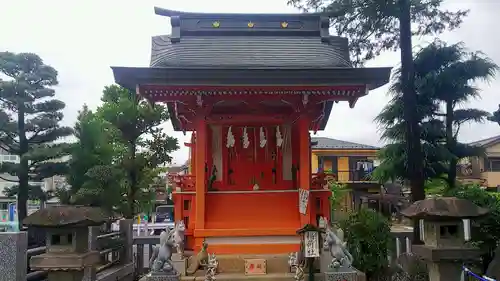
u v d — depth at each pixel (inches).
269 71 442.0
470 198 526.0
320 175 542.3
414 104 610.5
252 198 521.3
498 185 1417.3
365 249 491.5
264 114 548.1
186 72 438.3
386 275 489.1
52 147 789.9
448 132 721.6
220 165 568.7
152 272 402.9
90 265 333.7
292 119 550.0
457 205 352.2
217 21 537.0
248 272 436.5
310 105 501.0
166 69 435.2
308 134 505.7
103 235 588.4
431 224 366.3
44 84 850.8
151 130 1018.1
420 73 724.7
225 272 450.3
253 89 461.1
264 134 576.7
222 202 518.0
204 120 503.5
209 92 470.9
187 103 498.0
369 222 502.6
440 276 354.9
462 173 1619.1
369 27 636.7
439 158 698.8
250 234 482.9
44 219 320.2
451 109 717.9
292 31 536.7
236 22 538.6
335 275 399.5
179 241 411.2
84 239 336.5
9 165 805.2
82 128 737.6
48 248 328.2
